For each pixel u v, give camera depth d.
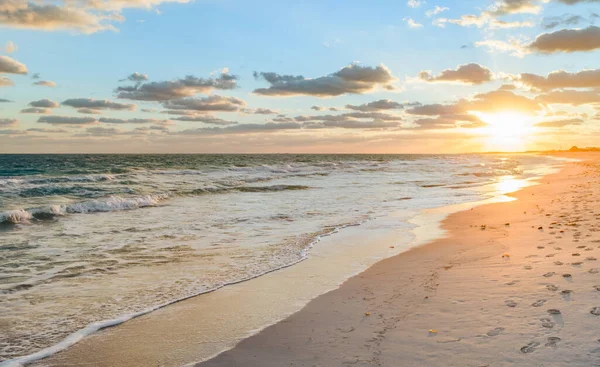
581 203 15.70
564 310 5.13
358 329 5.34
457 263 8.27
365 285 7.30
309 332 5.37
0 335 5.45
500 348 4.38
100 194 21.86
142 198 19.28
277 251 10.17
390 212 16.80
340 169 52.66
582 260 7.23
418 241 11.12
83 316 6.12
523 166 63.72
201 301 6.74
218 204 19.31
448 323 5.20
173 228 13.27
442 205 18.83
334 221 14.65
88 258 9.51
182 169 43.09
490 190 25.66
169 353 4.93
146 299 6.84
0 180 24.92
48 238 11.73
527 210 15.22
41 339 5.34
